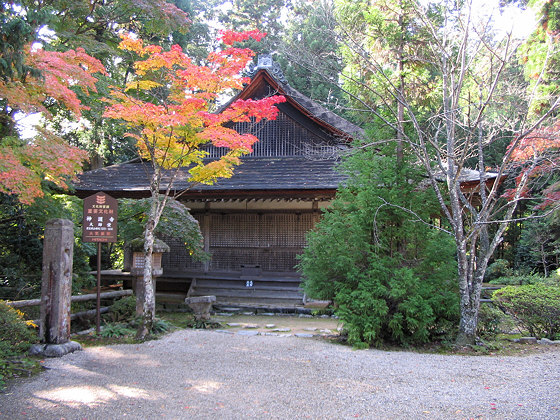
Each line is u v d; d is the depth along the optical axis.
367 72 9.69
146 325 7.98
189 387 5.19
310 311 11.59
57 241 6.77
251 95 14.79
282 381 5.45
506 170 9.29
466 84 10.79
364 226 8.02
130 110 7.18
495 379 5.55
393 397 4.87
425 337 7.51
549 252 16.17
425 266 7.91
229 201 13.70
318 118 14.12
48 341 6.67
